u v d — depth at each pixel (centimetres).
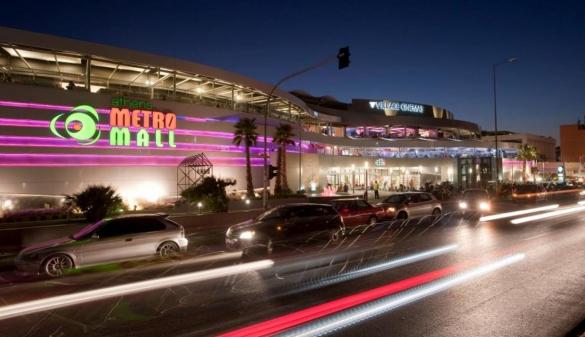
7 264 1329
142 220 1274
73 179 2833
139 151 3153
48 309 752
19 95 2653
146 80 3872
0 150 2577
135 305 764
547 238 1527
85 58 3094
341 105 8688
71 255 1124
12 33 2694
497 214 2684
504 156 8506
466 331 610
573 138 11350
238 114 3897
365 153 7012
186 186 3366
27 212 2119
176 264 1184
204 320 674
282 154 4250
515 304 736
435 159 7194
